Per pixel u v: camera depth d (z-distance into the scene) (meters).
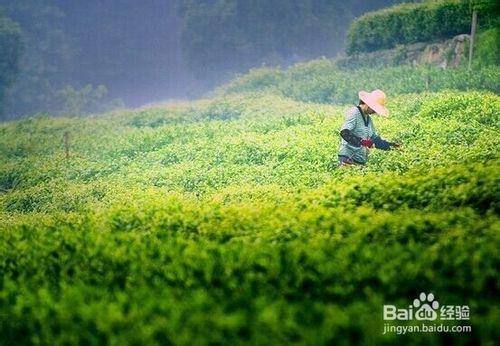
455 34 85.69
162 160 51.75
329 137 44.97
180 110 96.19
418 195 23.55
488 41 70.12
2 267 19.73
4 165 64.94
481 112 45.78
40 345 14.02
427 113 49.97
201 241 19.05
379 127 46.38
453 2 84.00
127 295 15.02
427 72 75.19
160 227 22.12
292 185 33.34
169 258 17.55
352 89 86.44
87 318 13.77
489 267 14.79
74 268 18.50
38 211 40.25
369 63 100.00
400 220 19.38
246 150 44.97
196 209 23.38
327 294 14.91
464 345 12.77
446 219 19.39
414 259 15.63
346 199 24.31
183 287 16.12
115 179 44.66
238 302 14.50
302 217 20.58
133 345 12.73
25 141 78.88
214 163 44.78
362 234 18.44
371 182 24.70
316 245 17.05
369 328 12.31
